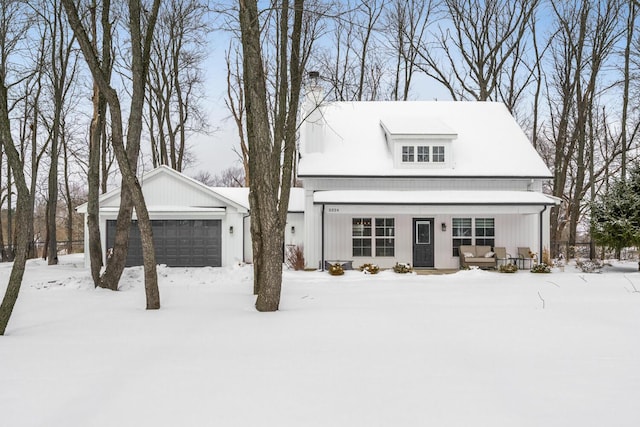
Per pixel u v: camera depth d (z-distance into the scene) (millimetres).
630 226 18281
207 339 7211
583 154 30062
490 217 21312
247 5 9844
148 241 10148
